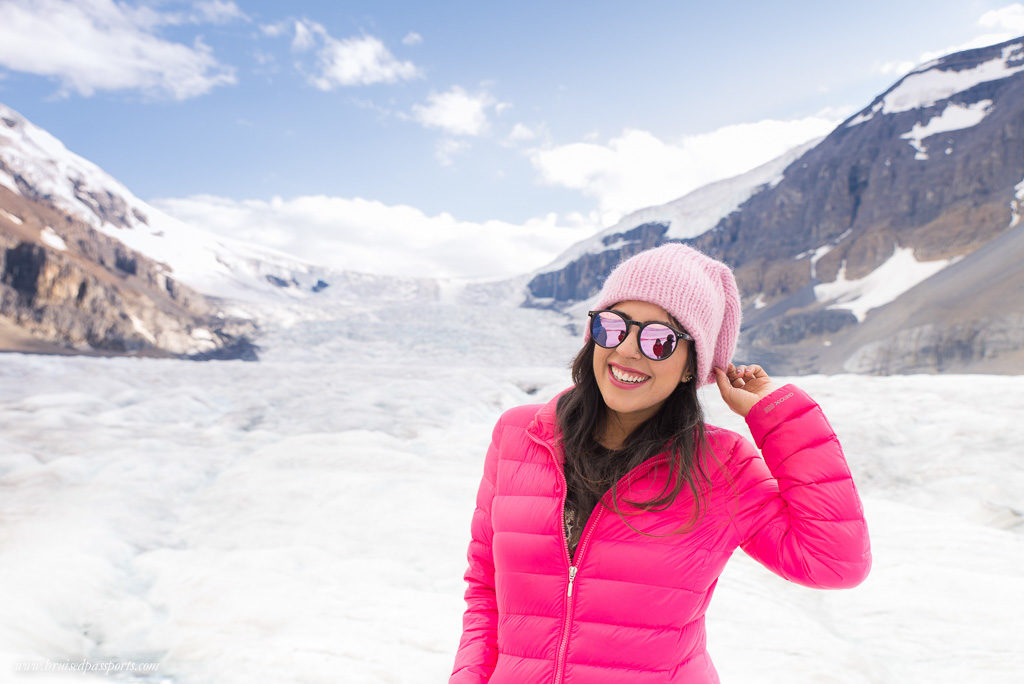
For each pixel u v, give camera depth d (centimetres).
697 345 102
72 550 364
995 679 251
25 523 404
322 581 349
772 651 270
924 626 307
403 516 463
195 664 255
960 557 393
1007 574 366
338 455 618
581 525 106
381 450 640
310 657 256
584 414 108
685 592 98
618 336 99
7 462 534
